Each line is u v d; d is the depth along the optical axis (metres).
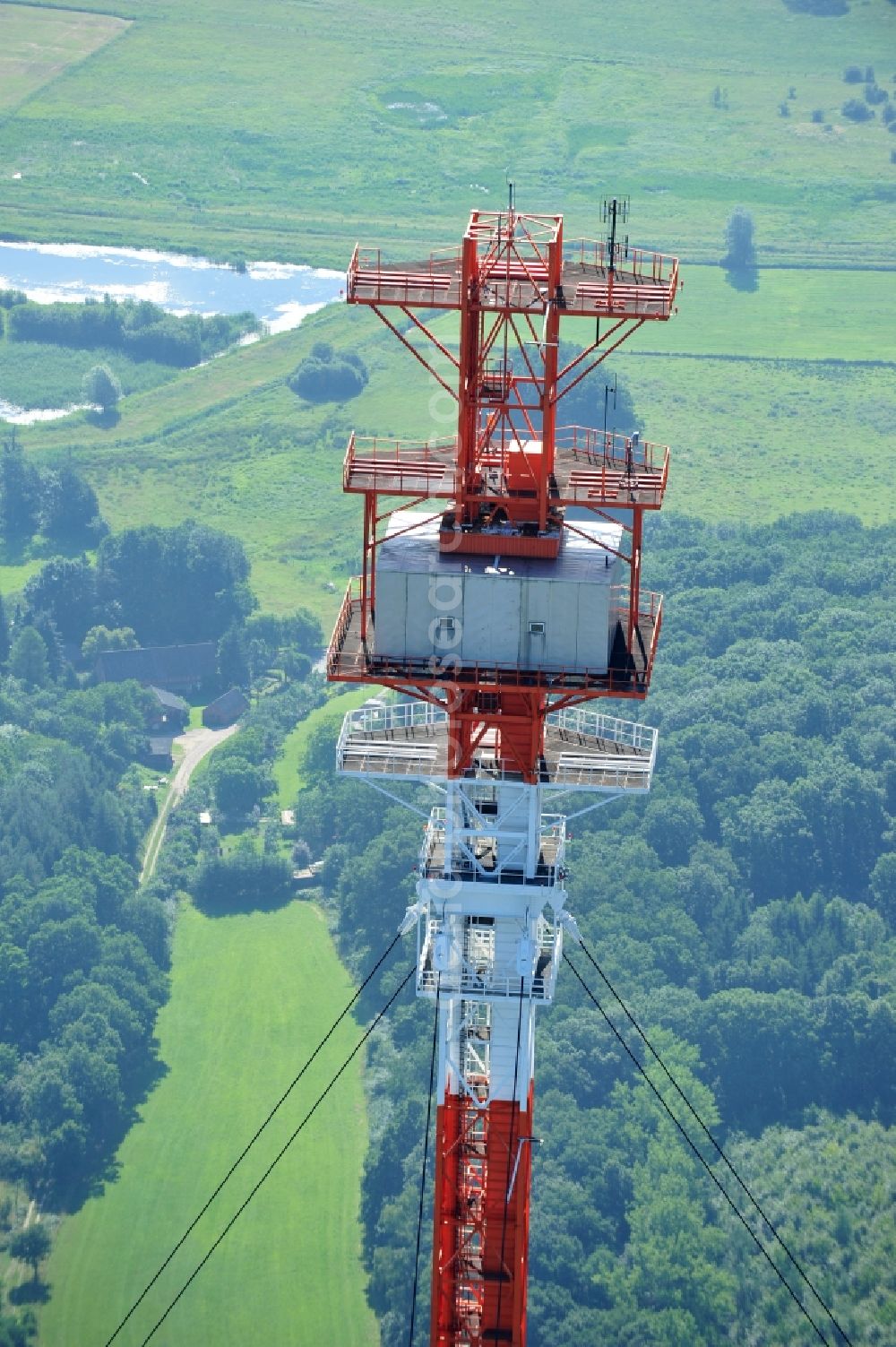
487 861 175.88
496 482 169.75
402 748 174.62
